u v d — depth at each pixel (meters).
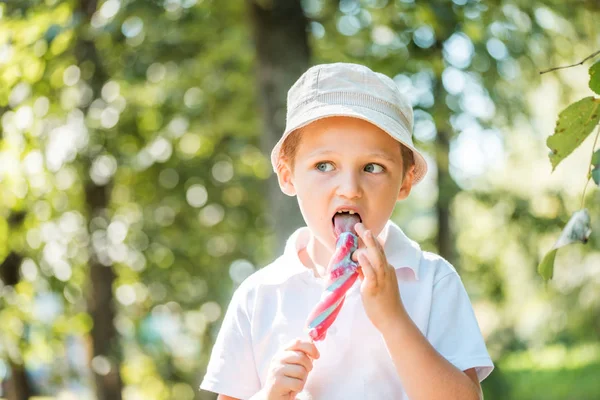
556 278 12.31
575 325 13.26
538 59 7.88
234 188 11.83
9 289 8.23
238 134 10.85
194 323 11.69
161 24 8.74
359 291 2.42
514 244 10.18
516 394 11.75
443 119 7.39
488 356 2.34
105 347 9.90
